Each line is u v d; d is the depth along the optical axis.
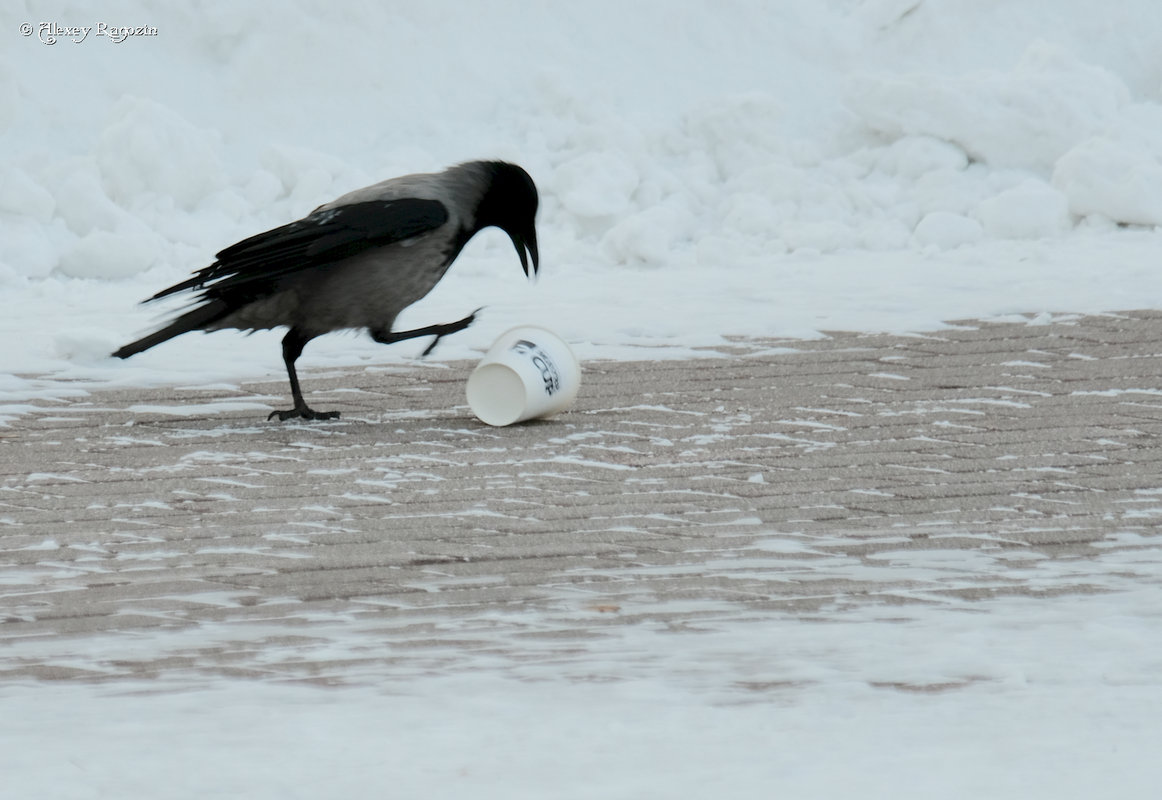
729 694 7.43
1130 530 11.08
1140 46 36.34
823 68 35.00
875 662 7.94
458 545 10.94
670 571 10.14
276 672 7.98
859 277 25.34
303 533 11.34
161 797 6.08
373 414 16.31
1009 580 9.74
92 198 27.17
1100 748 6.52
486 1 34.09
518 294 24.22
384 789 6.12
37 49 30.59
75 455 14.27
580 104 32.03
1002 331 20.20
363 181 29.75
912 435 14.58
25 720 7.14
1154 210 29.62
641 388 17.28
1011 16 36.41
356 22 32.56
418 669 7.98
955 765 6.33
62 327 21.75
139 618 9.19
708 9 35.19
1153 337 19.61
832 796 5.98
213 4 31.94
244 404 16.91
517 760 6.45
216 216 28.44
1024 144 31.83
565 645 8.43
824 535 11.09
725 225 29.83
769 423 15.26
